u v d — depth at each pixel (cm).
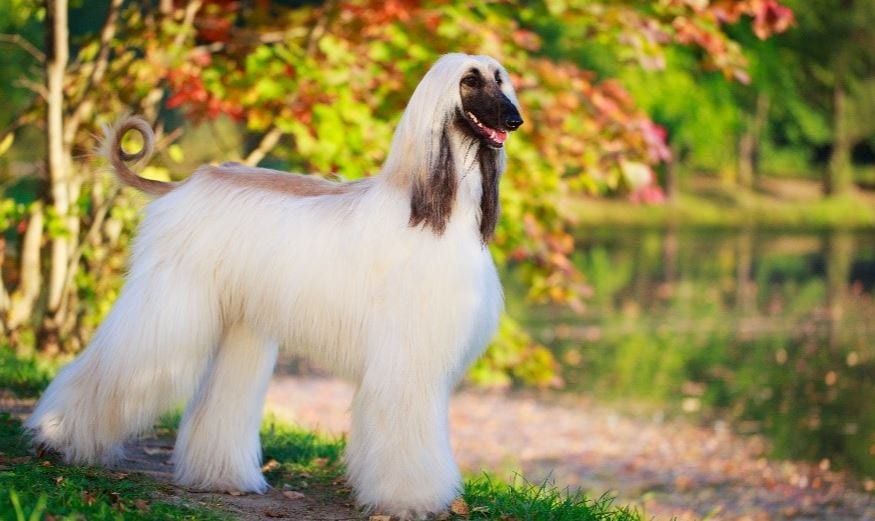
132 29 901
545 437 1158
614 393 1384
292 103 841
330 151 833
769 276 2502
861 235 3569
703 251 3052
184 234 512
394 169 488
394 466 483
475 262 488
